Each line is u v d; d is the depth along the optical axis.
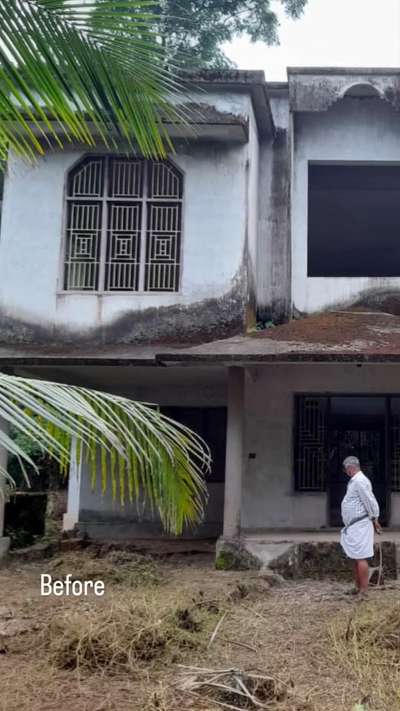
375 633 5.63
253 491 11.35
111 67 3.73
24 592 8.05
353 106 12.38
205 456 3.99
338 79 11.77
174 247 11.12
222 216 11.08
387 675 4.96
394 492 11.19
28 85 3.72
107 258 11.12
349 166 12.64
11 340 10.96
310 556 9.31
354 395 11.49
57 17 3.53
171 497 3.83
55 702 4.54
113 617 5.75
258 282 12.41
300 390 11.53
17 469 14.77
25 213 11.19
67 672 5.10
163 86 3.93
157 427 3.69
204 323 10.87
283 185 12.70
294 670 5.18
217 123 10.57
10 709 4.43
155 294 10.98
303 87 11.75
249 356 9.15
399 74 11.67
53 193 11.20
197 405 12.76
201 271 10.98
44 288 11.05
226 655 5.52
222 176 11.15
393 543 9.20
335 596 7.84
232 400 9.95
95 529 12.65
